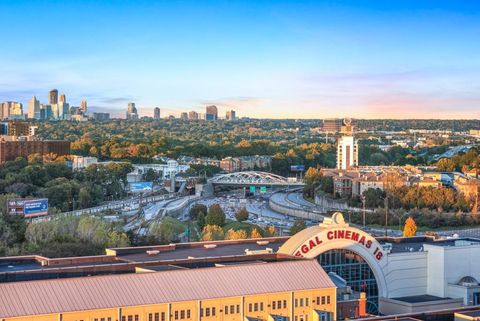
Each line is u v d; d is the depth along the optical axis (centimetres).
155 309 17312
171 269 19525
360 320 17650
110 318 16838
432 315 18100
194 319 17750
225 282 18525
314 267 19925
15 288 16612
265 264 19550
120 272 19800
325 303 19388
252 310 18462
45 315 16188
